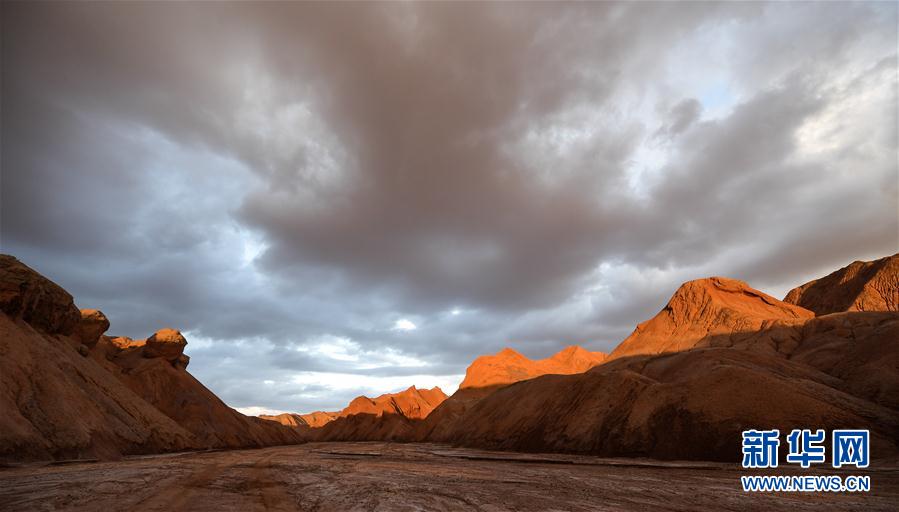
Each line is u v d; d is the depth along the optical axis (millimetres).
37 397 42406
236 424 98688
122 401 61188
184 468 33250
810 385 45812
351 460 45969
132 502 18906
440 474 30688
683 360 68062
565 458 45344
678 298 111750
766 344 76000
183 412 88438
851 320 71750
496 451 63000
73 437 41531
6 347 44375
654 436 43125
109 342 99188
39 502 18766
